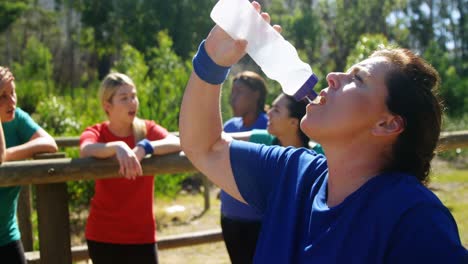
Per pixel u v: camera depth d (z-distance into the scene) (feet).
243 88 12.24
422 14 112.68
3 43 113.39
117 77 10.12
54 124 30.01
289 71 5.21
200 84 5.31
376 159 4.54
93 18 96.17
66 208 8.47
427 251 3.80
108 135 10.14
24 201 13.35
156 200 29.84
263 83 12.50
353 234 4.20
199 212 26.96
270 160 5.30
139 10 84.94
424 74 4.49
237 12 5.10
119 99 9.96
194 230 23.39
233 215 10.13
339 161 4.60
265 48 5.28
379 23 91.86
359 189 4.36
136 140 10.19
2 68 9.29
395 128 4.43
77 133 29.32
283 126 9.60
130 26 85.15
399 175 4.36
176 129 30.35
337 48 93.15
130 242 9.61
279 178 5.16
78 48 110.42
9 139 9.83
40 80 82.53
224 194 10.38
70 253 8.50
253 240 9.98
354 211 4.23
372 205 4.21
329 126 4.48
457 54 112.47
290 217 4.76
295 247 4.61
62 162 8.23
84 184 24.43
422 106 4.41
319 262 4.29
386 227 4.03
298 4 103.35
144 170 8.80
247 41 5.05
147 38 83.46
